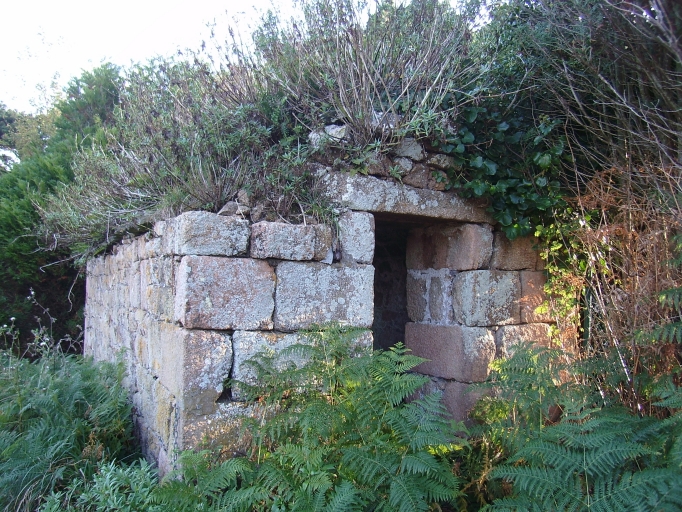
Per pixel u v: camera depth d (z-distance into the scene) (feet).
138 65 14.16
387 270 16.16
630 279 10.32
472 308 12.03
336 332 9.48
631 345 9.67
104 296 18.85
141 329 12.88
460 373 12.01
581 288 11.83
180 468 8.60
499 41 12.25
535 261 12.97
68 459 10.55
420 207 11.56
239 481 8.96
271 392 9.25
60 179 26.37
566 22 11.15
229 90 12.87
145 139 12.53
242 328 9.48
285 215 10.48
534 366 9.58
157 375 11.03
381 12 12.49
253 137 10.75
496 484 8.92
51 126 39.34
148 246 12.30
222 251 9.39
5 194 26.71
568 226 12.05
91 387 13.07
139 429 12.53
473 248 12.12
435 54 11.75
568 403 8.43
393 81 12.14
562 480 7.28
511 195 11.84
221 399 9.43
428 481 7.97
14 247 24.68
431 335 12.87
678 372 9.04
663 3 8.36
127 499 8.85
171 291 10.08
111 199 14.53
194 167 10.73
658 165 10.44
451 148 11.71
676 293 8.62
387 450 8.16
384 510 7.48
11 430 11.79
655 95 10.34
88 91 32.83
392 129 10.93
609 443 7.38
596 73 10.50
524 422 9.39
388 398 8.84
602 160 11.87
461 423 9.07
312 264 10.21
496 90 12.10
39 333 19.36
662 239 9.77
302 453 7.98
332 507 7.16
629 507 6.64
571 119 12.05
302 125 11.61
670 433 7.55
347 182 10.87
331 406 8.51
